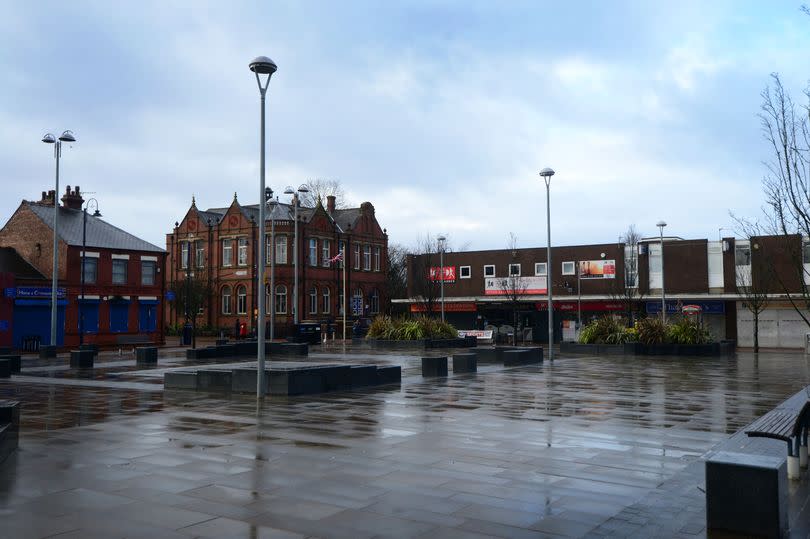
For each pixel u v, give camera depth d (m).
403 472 8.27
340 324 58.03
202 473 8.15
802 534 6.12
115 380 20.42
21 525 6.12
